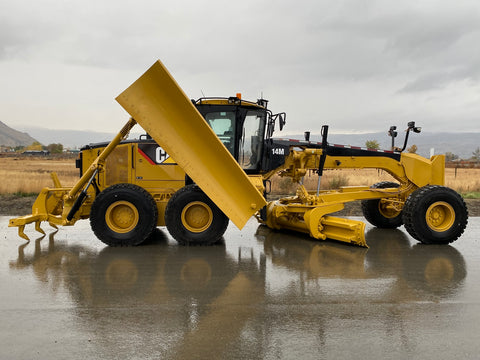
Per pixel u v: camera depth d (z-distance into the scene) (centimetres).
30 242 722
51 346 327
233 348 326
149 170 768
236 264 583
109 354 315
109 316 388
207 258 616
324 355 317
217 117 756
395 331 361
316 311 405
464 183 1805
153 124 623
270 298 442
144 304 421
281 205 810
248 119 771
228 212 650
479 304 429
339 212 1144
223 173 652
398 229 910
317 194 768
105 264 577
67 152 12081
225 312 401
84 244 708
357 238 693
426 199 728
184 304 422
